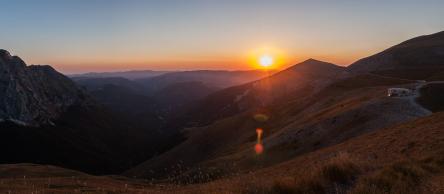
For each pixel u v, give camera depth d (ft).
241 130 391.65
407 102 195.72
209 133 424.46
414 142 86.74
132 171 420.77
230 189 41.57
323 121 211.61
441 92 210.79
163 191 60.18
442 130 88.74
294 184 38.32
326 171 41.68
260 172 140.46
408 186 36.42
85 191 67.46
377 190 34.65
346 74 600.39
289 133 226.38
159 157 433.89
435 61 639.35
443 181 37.35
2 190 73.15
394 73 538.88
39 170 209.97
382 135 123.34
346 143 142.72
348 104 250.16
